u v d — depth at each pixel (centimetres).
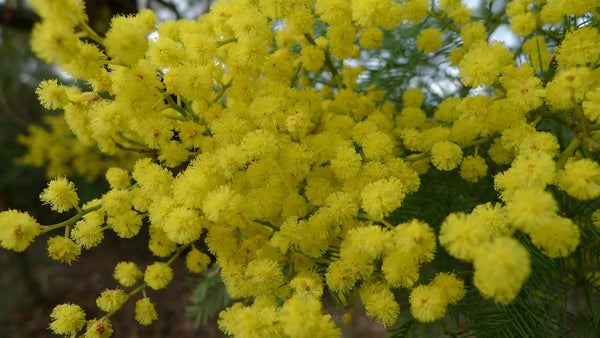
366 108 12
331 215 9
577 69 8
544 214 7
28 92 34
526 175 7
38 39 7
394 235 8
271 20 11
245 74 10
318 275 10
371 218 9
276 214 11
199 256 11
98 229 10
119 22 8
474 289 10
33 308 36
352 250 8
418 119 12
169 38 10
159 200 10
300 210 10
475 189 11
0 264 36
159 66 10
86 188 31
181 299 38
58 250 9
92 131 10
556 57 9
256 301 10
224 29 10
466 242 6
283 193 11
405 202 11
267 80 12
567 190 8
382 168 10
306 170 10
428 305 8
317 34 14
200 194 9
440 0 12
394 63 14
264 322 8
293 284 9
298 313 7
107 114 9
